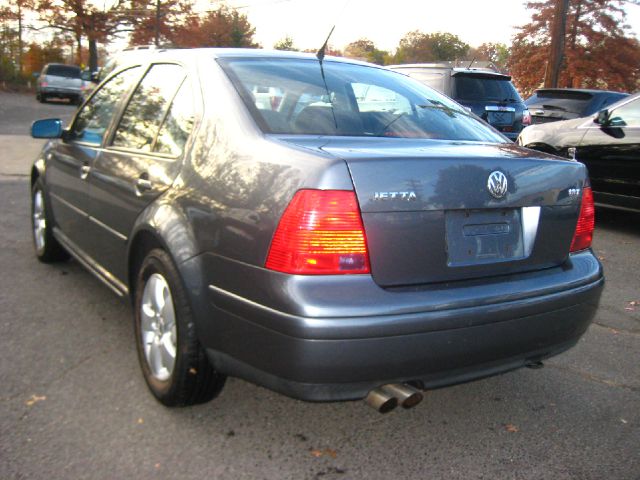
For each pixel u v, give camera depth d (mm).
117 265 3592
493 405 3285
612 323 4574
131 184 3344
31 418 2926
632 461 2795
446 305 2486
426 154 2602
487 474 2670
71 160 4316
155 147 3342
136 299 3252
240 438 2857
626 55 31469
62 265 5258
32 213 5402
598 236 7473
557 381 3594
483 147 3039
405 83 3820
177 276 2816
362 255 2389
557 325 2828
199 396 2971
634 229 7930
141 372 3420
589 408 3279
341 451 2799
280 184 2461
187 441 2809
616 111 7559
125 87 4012
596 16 31531
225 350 2643
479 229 2680
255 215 2488
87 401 3100
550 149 8227
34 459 2615
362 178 2402
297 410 3127
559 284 2832
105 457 2656
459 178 2598
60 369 3424
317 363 2332
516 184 2768
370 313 2348
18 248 5711
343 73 3561
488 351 2619
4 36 43906
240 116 2871
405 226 2465
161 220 2934
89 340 3807
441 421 3104
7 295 4512
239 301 2516
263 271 2418
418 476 2641
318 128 2955
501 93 10477
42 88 30500
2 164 10906
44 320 4090
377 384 2451
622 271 5969
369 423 3051
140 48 4434
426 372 2512
